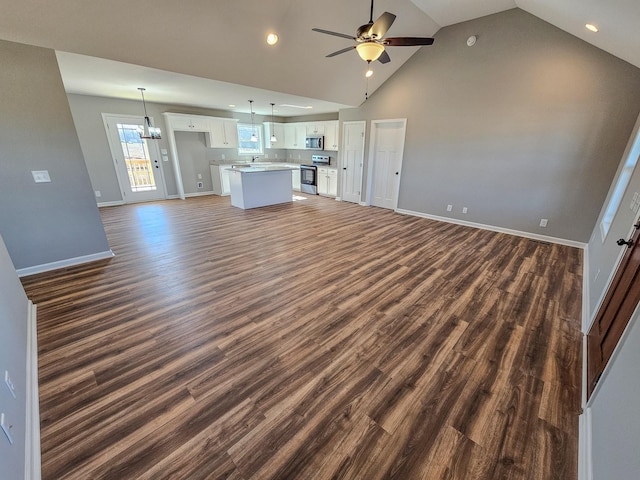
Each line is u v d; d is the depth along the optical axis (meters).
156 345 2.01
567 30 3.54
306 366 1.85
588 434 1.33
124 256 3.60
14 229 2.92
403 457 1.32
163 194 7.29
